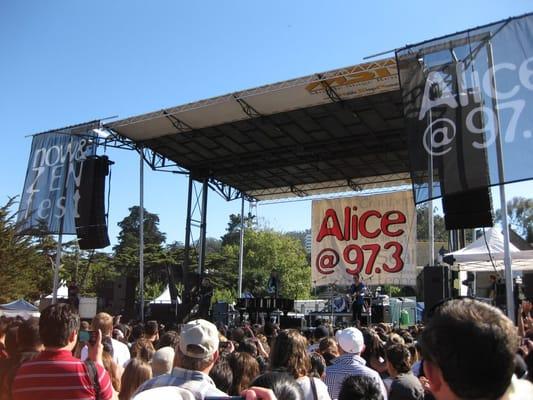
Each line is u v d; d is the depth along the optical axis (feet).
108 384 8.26
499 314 3.88
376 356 14.87
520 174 23.07
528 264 39.34
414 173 26.17
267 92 41.04
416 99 27.02
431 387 3.91
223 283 132.46
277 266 148.15
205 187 60.39
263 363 14.43
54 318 8.13
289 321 49.80
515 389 4.63
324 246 56.24
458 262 35.86
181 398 5.93
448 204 28.32
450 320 3.81
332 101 42.29
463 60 25.90
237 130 50.19
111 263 127.54
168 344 13.94
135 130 48.83
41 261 57.41
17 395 7.86
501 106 24.27
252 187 66.03
